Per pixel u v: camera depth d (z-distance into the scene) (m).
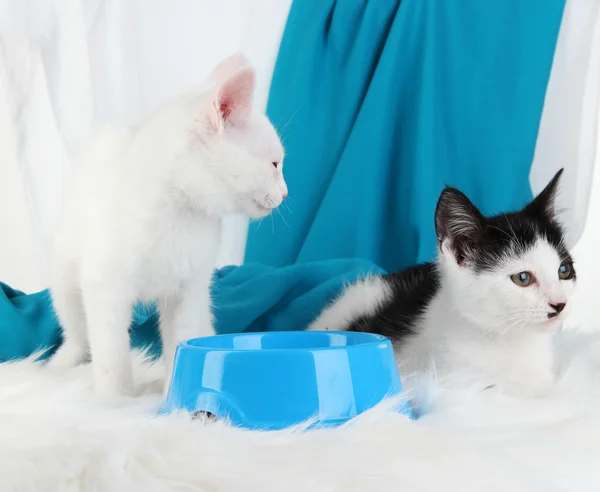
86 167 1.67
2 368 1.60
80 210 1.64
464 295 1.59
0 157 2.89
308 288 2.21
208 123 1.50
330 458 0.95
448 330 1.62
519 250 1.58
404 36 2.62
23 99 2.77
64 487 0.91
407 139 2.65
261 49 2.80
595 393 1.37
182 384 1.15
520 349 1.59
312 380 1.08
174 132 1.51
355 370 1.12
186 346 1.17
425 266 2.07
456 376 1.43
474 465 0.95
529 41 2.56
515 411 1.23
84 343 1.82
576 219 2.69
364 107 2.61
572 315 2.85
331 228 2.58
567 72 2.66
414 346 1.65
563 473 0.97
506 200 2.56
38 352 1.88
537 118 2.58
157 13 2.79
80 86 2.74
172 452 0.96
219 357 1.10
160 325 1.80
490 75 2.60
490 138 2.60
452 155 2.64
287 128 2.68
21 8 2.70
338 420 1.09
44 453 0.97
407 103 2.65
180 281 1.64
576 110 2.67
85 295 1.56
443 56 2.63
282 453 0.96
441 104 2.64
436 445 1.01
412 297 1.86
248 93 1.56
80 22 2.71
